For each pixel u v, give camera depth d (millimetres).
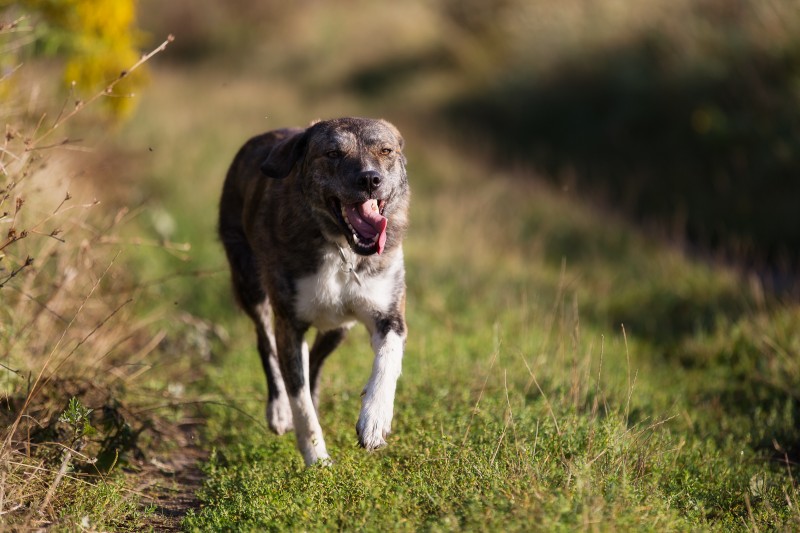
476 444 7934
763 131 20953
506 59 32344
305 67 39906
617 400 9461
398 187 8461
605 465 7379
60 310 9758
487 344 12125
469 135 27453
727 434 9469
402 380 10258
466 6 36844
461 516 6234
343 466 7531
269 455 8492
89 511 7008
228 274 14289
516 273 16234
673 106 23469
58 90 13594
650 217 20750
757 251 18438
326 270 8250
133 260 13727
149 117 24625
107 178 15383
